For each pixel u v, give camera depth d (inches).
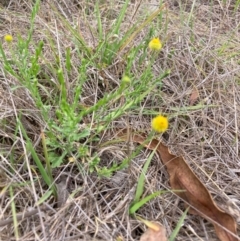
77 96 6.8
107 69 8.8
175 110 8.3
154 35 9.6
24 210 6.2
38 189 6.6
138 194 6.4
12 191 6.3
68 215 6.3
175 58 9.5
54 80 7.9
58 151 7.1
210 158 7.6
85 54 9.0
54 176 6.9
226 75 9.1
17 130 6.9
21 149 7.1
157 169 7.2
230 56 9.8
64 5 11.1
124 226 6.3
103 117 7.4
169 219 6.6
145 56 9.0
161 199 6.8
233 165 7.6
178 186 6.8
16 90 7.6
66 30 9.9
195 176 6.6
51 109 7.7
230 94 8.9
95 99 8.1
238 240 6.1
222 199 6.9
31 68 6.9
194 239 6.3
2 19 10.4
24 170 6.8
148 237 6.1
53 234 6.0
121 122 7.8
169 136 7.9
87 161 6.9
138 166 7.1
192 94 8.7
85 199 6.6
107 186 6.9
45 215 6.2
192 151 7.8
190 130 8.1
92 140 7.2
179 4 11.2
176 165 7.0
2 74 8.1
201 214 6.5
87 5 11.0
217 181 7.2
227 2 12.1
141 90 7.8
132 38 8.9
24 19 10.2
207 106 8.3
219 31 11.1
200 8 11.8
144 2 11.1
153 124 6.1
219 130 8.2
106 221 6.3
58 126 7.2
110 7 10.9
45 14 10.6
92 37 9.2
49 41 9.0
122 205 6.5
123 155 7.2
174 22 10.8
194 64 9.2
